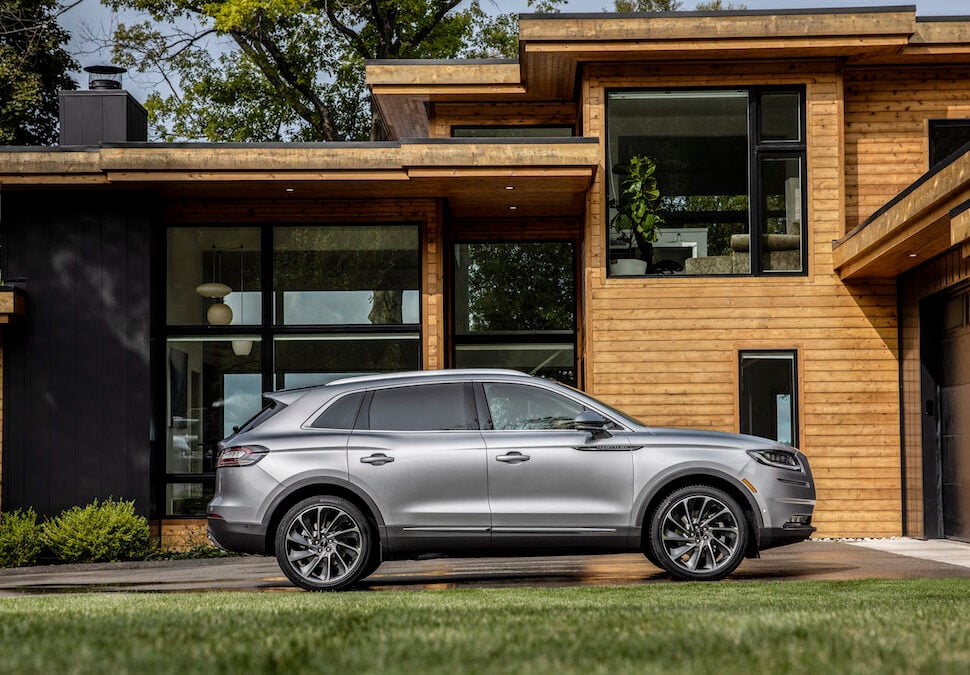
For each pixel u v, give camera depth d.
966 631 4.59
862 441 14.65
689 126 15.16
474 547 8.82
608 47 14.77
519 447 8.90
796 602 6.52
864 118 15.60
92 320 14.98
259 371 15.65
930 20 14.95
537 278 17.94
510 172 14.45
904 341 14.57
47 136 28.73
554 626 4.82
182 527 15.23
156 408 15.31
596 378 14.86
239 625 5.04
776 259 14.97
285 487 8.79
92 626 5.00
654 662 3.72
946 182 10.65
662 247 15.05
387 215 15.78
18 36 27.50
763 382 14.81
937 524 14.12
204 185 14.81
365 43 27.69
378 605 6.54
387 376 9.21
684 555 8.98
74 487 14.79
